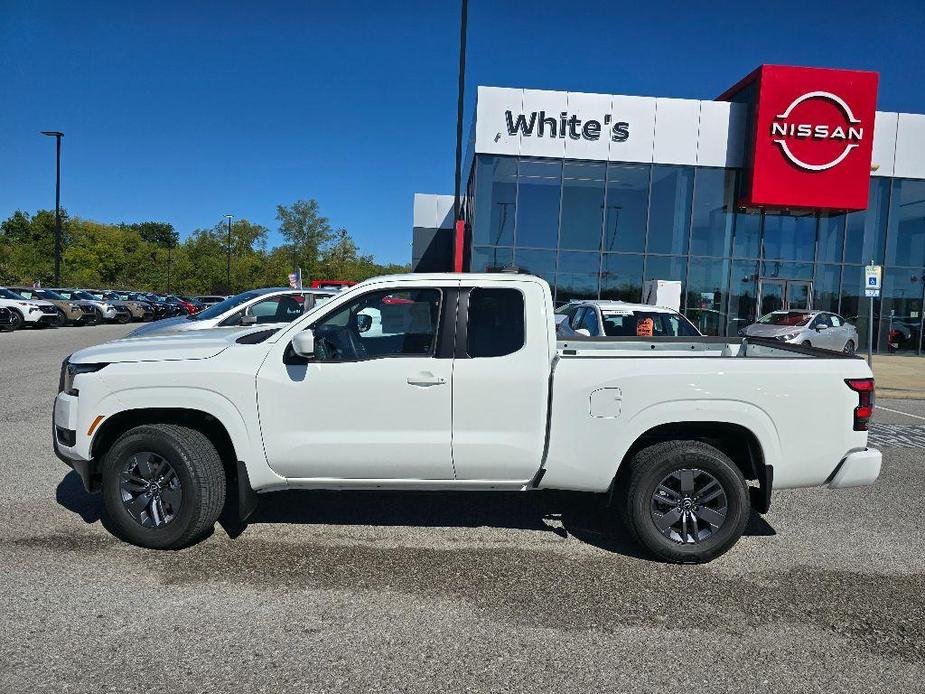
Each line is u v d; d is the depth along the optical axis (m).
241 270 73.88
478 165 20.05
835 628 3.40
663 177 20.50
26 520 4.64
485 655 3.06
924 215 21.53
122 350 4.30
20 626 3.21
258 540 4.42
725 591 3.81
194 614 3.37
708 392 4.04
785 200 19.77
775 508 5.44
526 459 4.14
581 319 11.96
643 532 4.12
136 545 4.22
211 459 4.16
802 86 19.39
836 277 21.41
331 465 4.15
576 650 3.12
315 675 2.86
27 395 9.67
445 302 4.19
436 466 4.16
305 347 3.85
